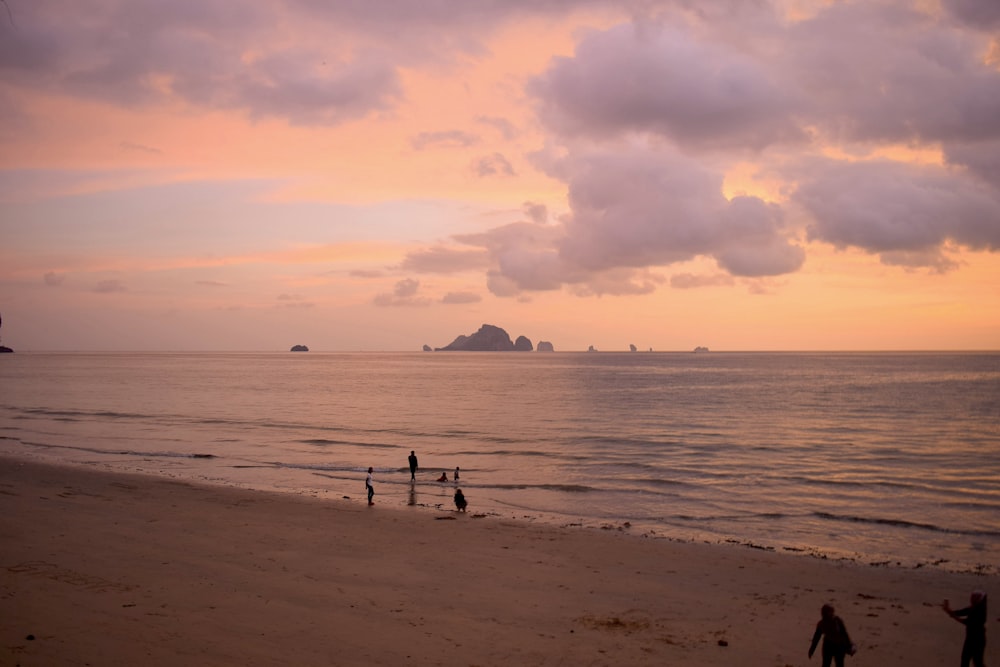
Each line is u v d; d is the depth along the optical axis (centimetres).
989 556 2372
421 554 2188
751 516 2986
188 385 13425
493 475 3981
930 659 1451
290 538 2331
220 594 1702
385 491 3441
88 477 3478
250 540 2280
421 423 6825
